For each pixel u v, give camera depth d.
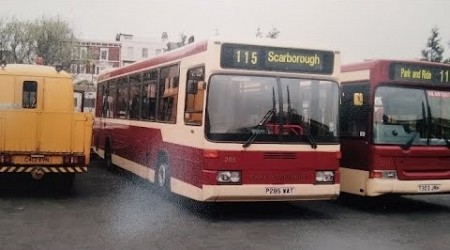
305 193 9.03
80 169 10.87
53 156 10.63
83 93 18.38
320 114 9.23
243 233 8.11
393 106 10.23
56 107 11.58
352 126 10.65
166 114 10.64
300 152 9.01
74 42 50.44
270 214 9.84
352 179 10.55
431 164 10.32
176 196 11.20
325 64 9.28
